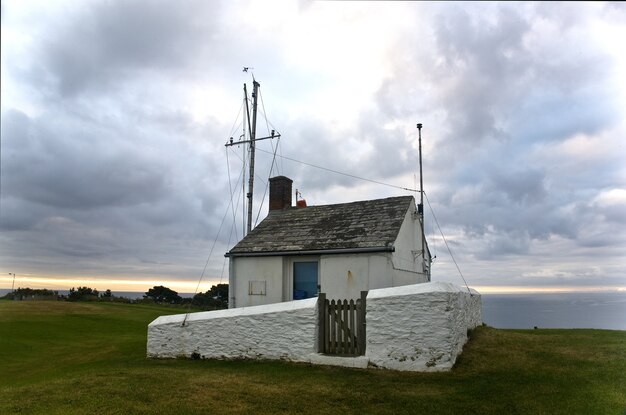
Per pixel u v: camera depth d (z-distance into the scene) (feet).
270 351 37.70
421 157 69.97
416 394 28.09
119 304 127.44
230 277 59.00
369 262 51.24
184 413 24.66
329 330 37.09
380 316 34.68
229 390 28.71
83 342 59.72
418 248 61.93
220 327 39.68
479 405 26.00
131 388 28.60
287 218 64.69
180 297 153.89
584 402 25.59
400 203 59.16
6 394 27.99
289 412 25.36
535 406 25.45
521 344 37.83
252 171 79.00
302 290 55.62
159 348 41.65
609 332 48.83
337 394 28.19
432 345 33.01
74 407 25.13
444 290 33.42
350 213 60.70
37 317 83.76
